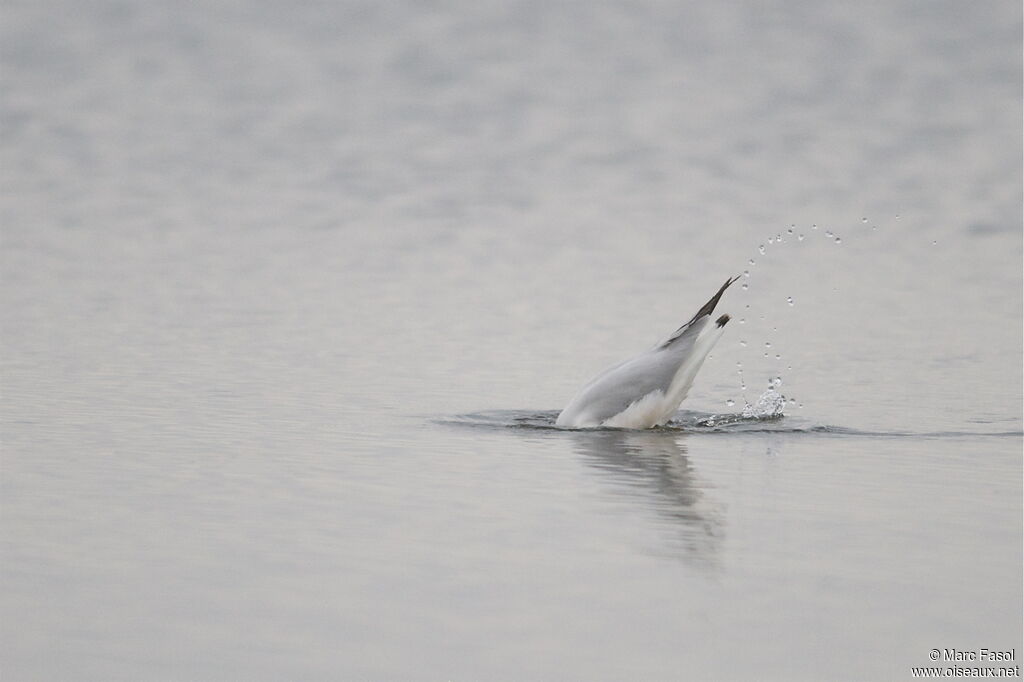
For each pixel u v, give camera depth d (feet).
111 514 33.99
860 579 29.96
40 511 34.12
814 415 47.65
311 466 39.09
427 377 52.80
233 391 49.44
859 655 26.21
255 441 42.01
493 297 68.49
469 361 55.72
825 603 28.58
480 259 77.36
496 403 49.06
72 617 27.53
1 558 30.63
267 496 35.83
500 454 41.34
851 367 55.06
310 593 28.89
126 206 88.79
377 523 33.63
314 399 48.55
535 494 36.60
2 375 51.08
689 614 27.99
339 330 61.11
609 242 81.30
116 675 25.20
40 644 26.35
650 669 25.61
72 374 51.65
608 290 70.03
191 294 68.18
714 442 43.62
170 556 30.96
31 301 65.46
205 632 26.91
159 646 26.32
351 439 42.75
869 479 38.52
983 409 48.08
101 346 56.85
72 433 42.52
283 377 52.08
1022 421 46.19
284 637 26.76
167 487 36.52
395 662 25.79
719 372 54.85
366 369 53.93
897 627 27.40
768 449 42.57
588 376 53.62
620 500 36.11
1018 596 28.96
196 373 52.37
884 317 64.44
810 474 39.19
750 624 27.50
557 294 69.10
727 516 34.63
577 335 60.75
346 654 26.05
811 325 63.00
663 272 74.18
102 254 76.74
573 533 33.06
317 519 33.88
